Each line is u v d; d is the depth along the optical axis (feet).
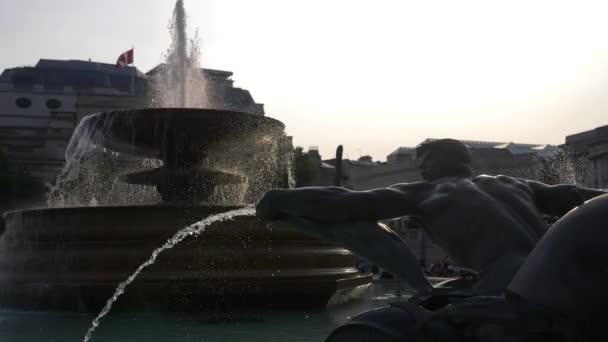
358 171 203.21
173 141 32.24
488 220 9.24
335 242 9.71
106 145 34.63
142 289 22.57
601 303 6.50
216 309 22.95
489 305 7.50
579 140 119.55
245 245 23.59
